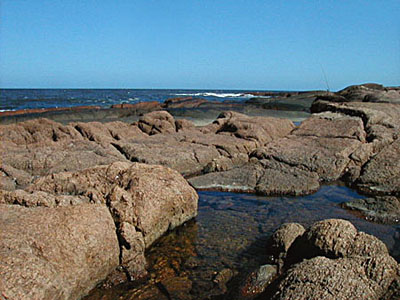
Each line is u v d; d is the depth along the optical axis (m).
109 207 6.53
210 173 11.78
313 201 9.64
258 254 6.68
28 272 4.35
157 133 17.89
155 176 7.50
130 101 59.16
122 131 16.78
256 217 8.50
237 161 12.85
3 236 4.82
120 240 6.03
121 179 7.38
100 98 69.81
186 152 12.95
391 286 4.41
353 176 11.23
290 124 17.75
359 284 4.37
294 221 8.26
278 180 10.83
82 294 5.32
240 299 5.22
